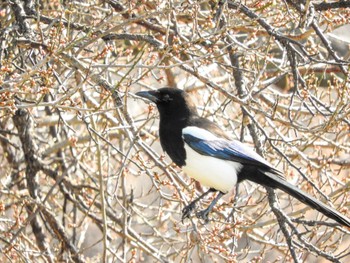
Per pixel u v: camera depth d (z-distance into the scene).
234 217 12.47
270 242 13.38
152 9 12.71
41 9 13.61
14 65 11.31
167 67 10.73
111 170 16.48
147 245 13.94
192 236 12.75
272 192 11.60
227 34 11.80
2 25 12.69
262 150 12.14
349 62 11.37
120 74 14.13
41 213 14.36
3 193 14.77
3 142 16.02
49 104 10.34
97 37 10.77
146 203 18.34
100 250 18.86
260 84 13.92
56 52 10.51
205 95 17.16
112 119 13.75
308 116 16.89
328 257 10.86
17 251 12.96
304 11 11.20
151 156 11.71
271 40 12.80
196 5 11.16
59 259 14.36
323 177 16.42
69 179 15.05
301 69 15.41
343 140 16.67
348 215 13.20
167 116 11.91
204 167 11.64
